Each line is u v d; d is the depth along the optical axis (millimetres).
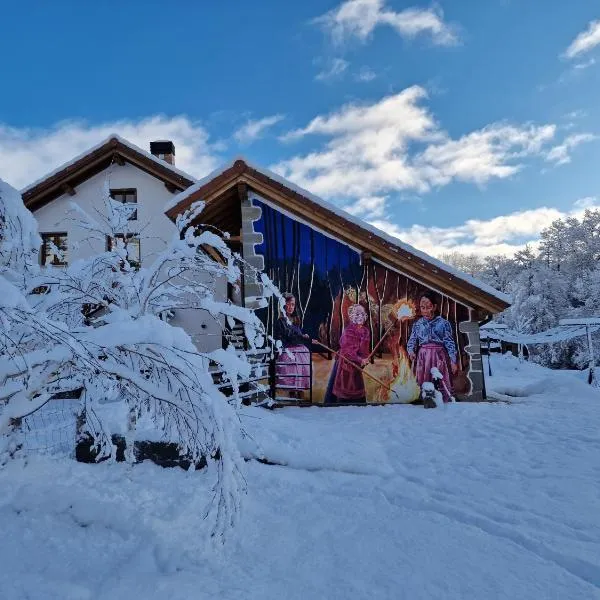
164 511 4238
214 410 3646
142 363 4340
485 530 4004
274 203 11422
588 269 57625
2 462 4457
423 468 5641
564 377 13328
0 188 4203
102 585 3072
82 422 5570
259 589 3096
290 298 11148
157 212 15484
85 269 5238
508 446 6594
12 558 3340
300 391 10805
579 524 4016
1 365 3510
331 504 4555
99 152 15203
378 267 11078
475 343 10648
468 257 98750
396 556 3525
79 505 4105
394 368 10742
